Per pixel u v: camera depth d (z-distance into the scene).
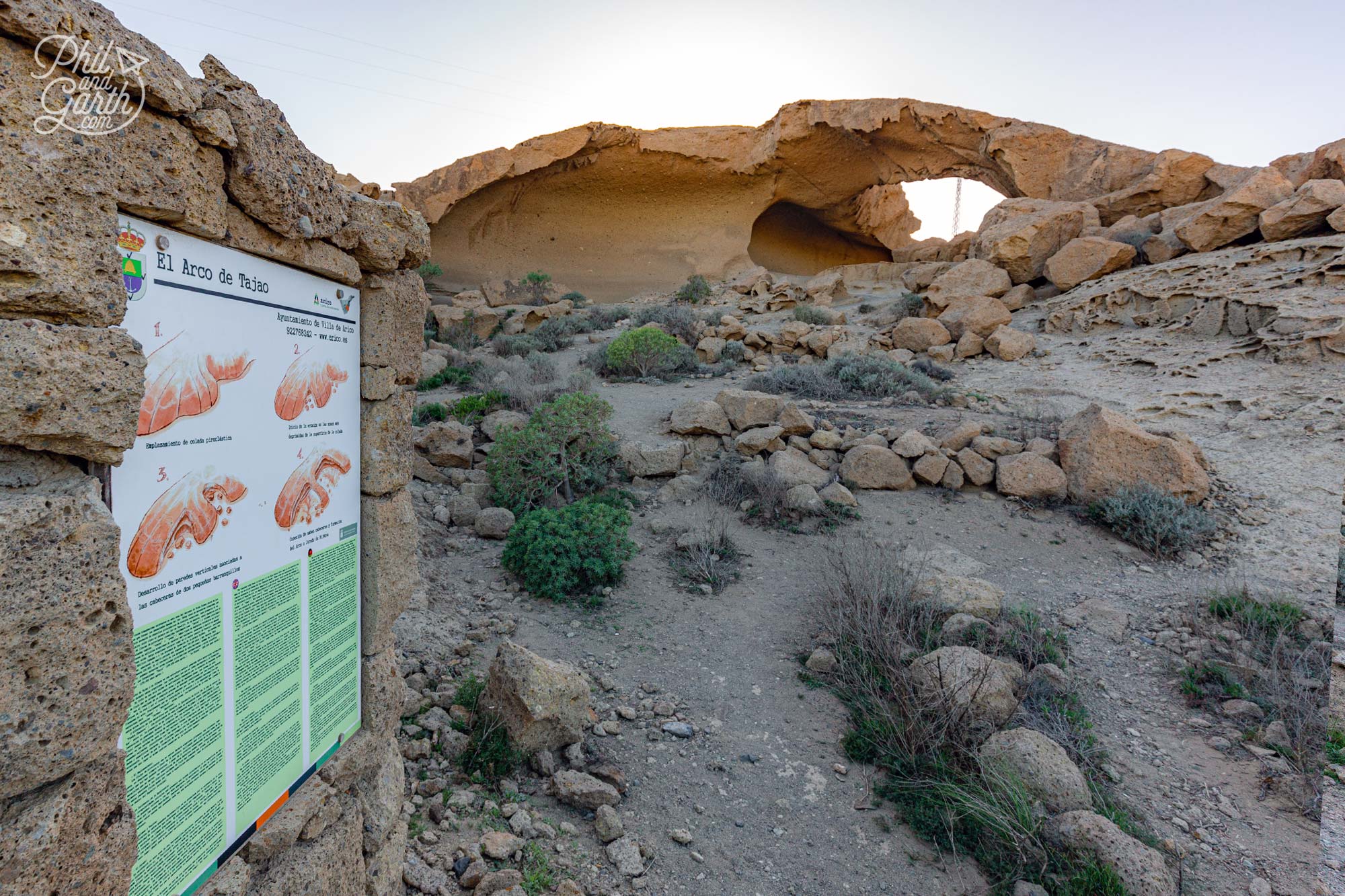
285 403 2.10
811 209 36.94
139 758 1.59
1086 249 17.33
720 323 19.02
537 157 30.64
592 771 3.72
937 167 31.77
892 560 6.22
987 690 4.12
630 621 5.54
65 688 1.32
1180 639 5.37
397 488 2.78
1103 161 25.19
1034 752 3.70
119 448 1.43
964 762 3.90
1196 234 16.19
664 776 3.83
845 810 3.68
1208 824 3.63
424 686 4.23
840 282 24.86
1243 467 8.59
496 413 9.98
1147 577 6.58
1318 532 7.09
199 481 1.74
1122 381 12.07
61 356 1.28
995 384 13.02
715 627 5.52
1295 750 4.06
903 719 4.19
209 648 1.80
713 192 34.41
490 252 32.91
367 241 2.42
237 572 1.90
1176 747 4.24
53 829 1.28
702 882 3.13
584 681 3.94
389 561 2.72
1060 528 7.55
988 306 16.03
